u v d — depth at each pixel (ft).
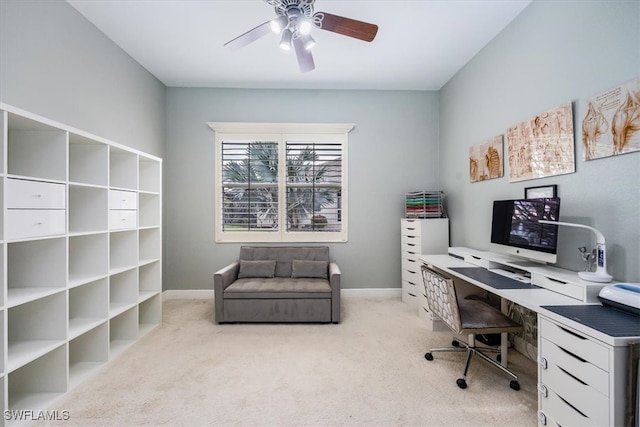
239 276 11.17
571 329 4.09
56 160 5.79
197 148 12.54
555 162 6.62
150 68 10.91
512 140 8.07
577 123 6.11
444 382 6.35
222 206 12.57
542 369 4.65
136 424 5.10
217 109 12.56
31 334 5.78
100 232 6.78
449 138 11.89
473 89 10.13
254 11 7.79
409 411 5.43
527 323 7.52
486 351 7.73
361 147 12.84
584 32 5.93
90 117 8.27
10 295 5.24
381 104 12.83
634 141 4.97
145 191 8.77
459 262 8.84
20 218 4.90
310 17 6.49
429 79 11.88
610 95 5.38
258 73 11.30
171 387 6.16
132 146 10.17
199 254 12.54
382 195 12.87
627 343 3.48
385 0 7.39
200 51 9.76
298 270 11.21
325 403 5.66
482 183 9.63
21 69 6.35
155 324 9.44
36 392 5.77
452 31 8.69
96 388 6.12
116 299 8.27
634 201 5.03
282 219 12.62
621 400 3.50
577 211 6.12
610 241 5.42
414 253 11.45
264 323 9.77
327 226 12.75
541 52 7.10
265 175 12.64
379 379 6.46
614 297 4.49
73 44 7.67
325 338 8.60
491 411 5.44
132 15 7.95
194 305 11.56
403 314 10.60
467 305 7.22
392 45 9.41
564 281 5.33
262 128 12.50
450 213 11.80
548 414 4.53
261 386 6.20
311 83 12.20
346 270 12.81
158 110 11.84
